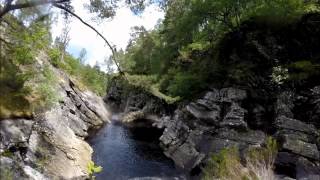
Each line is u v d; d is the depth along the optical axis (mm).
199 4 26391
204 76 26344
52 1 10617
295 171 15961
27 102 12820
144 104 50094
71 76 44531
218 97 22625
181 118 25828
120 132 35281
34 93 14203
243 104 21453
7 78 10547
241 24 24859
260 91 21438
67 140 18062
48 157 14320
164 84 43812
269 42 22438
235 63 23906
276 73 20781
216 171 15953
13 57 11539
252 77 21953
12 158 11273
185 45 33812
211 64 26531
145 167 20844
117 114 54375
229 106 21719
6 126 11141
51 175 13258
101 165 20109
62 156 15547
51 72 16219
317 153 16391
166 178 18609
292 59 21938
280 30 22594
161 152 25625
